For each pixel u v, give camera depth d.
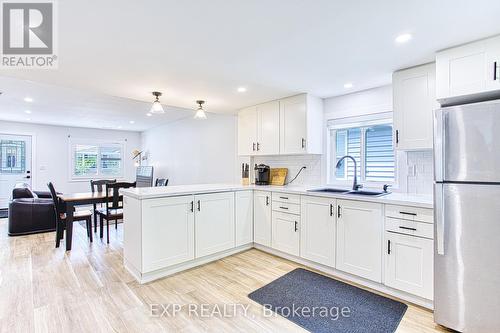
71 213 3.65
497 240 1.69
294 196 3.18
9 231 4.29
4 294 2.37
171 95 3.48
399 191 2.94
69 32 1.82
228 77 2.79
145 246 2.63
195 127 6.09
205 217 3.14
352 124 3.40
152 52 2.16
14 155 6.89
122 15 1.62
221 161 5.35
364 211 2.54
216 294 2.41
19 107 5.08
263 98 3.66
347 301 2.29
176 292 2.45
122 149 8.67
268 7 1.55
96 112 5.59
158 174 7.77
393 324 1.96
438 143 1.87
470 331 1.79
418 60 2.36
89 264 3.10
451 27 1.79
